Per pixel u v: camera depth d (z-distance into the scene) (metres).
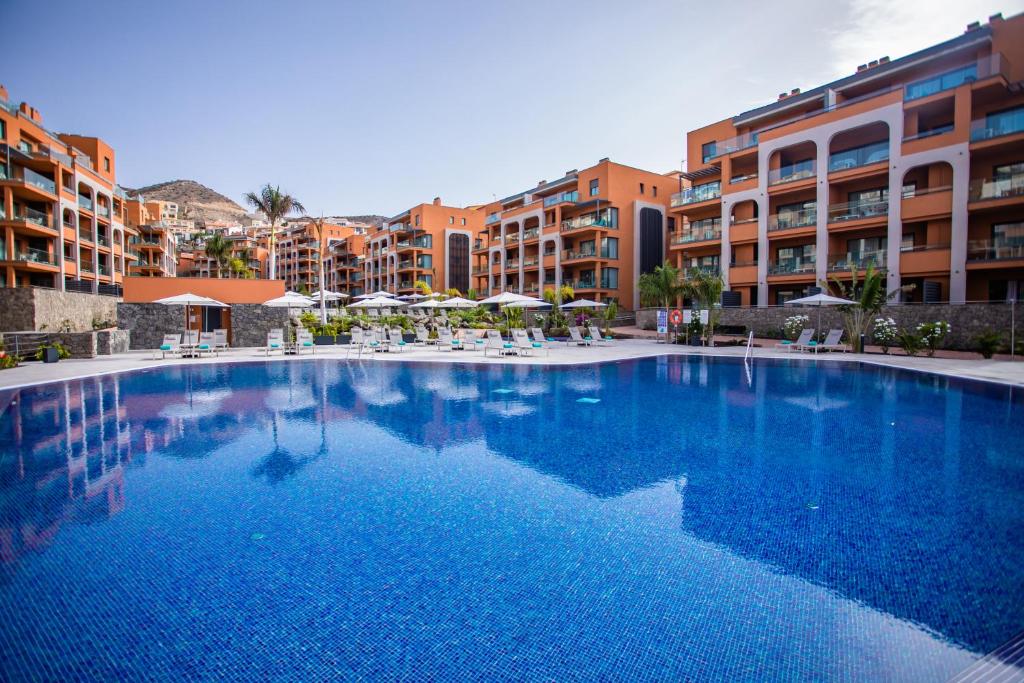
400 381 12.62
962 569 3.43
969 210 20.69
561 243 40.53
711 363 16.62
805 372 14.34
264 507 4.54
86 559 3.57
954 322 19.70
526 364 16.19
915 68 23.80
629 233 40.25
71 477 5.35
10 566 3.47
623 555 3.64
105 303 28.25
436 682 2.37
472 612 2.95
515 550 3.71
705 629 2.78
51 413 8.66
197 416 8.44
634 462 5.93
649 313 31.97
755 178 28.25
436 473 5.52
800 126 26.19
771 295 29.00
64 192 35.44
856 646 2.62
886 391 11.02
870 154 23.94
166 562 3.53
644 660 2.52
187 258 99.31
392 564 3.51
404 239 64.44
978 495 4.84
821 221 25.33
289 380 12.73
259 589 3.19
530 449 6.50
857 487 5.07
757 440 6.95
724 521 4.24
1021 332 18.25
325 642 2.68
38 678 2.41
